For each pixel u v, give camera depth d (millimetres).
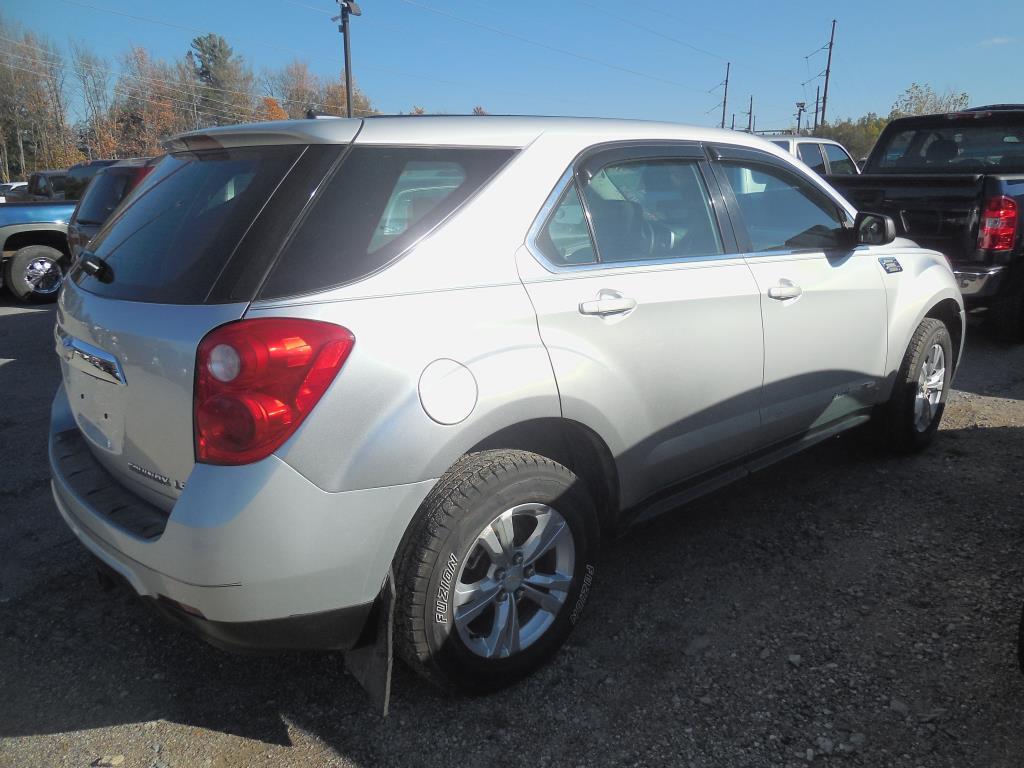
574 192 2756
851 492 4090
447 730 2457
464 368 2307
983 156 7844
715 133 3395
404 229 2338
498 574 2518
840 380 3781
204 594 2059
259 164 2361
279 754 2375
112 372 2320
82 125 74125
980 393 5742
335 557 2135
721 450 3246
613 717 2502
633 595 3184
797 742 2379
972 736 2381
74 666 2797
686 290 2971
